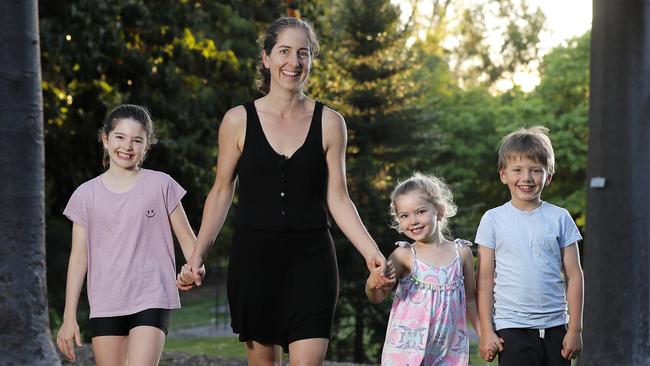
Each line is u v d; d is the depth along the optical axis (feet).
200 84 57.77
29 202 25.66
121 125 18.11
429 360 18.31
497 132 119.34
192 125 56.59
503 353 18.04
